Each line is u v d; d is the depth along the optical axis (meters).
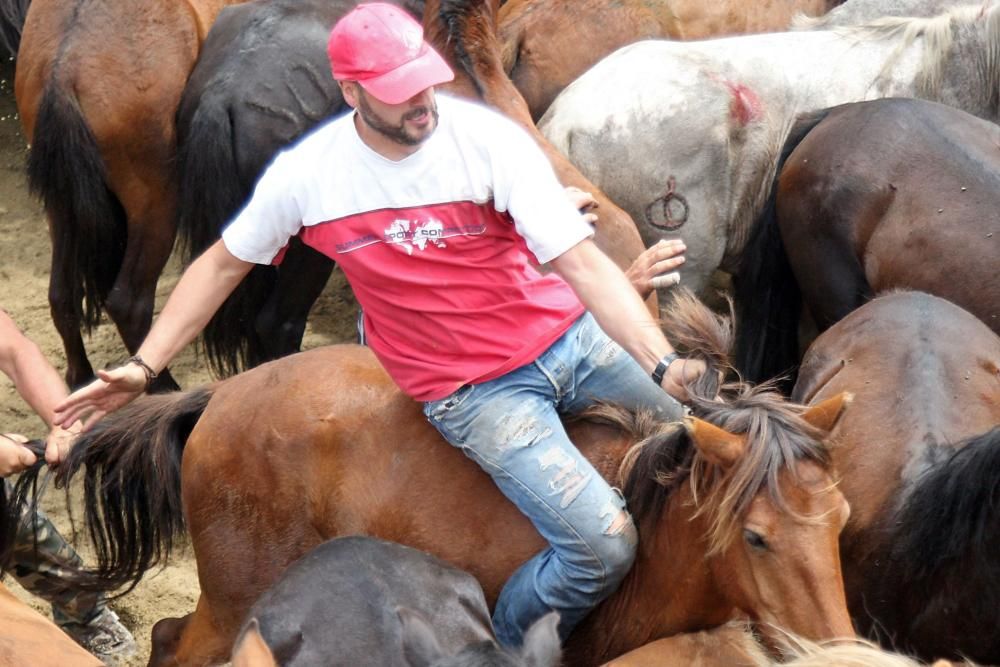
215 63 10.12
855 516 6.53
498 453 5.89
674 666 5.77
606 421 6.23
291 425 6.38
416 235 5.60
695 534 5.72
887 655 4.09
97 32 10.11
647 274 6.45
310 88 10.01
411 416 6.35
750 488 5.21
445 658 4.61
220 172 9.81
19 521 7.38
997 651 6.09
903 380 6.95
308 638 5.41
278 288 10.28
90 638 8.70
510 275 5.79
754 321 9.70
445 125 5.52
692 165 10.13
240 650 5.29
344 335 12.57
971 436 6.52
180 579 9.60
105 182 10.24
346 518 6.33
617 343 5.68
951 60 10.41
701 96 10.08
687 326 5.81
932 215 8.52
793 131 9.61
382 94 5.21
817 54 10.52
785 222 9.29
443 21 9.57
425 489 6.25
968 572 5.98
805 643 4.48
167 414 6.82
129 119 10.14
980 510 5.89
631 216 10.30
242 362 10.56
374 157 5.53
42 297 12.98
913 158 8.72
